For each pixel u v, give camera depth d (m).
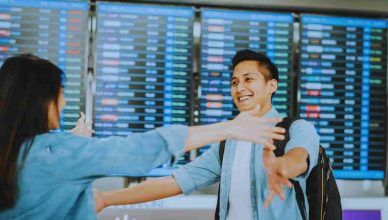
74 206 1.00
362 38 2.53
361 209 2.50
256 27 2.48
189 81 2.43
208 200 2.43
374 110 2.53
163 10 2.42
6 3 2.32
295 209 1.48
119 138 0.95
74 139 0.96
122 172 0.94
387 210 2.52
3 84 0.98
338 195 1.59
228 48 2.46
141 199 1.62
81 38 2.37
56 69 1.04
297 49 2.51
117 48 2.40
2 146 0.95
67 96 2.36
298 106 2.49
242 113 0.97
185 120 2.43
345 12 2.54
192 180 1.66
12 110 0.96
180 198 2.42
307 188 1.55
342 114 2.51
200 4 2.46
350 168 2.52
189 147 0.93
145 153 0.92
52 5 2.35
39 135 0.98
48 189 0.95
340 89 2.52
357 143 2.52
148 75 2.41
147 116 2.41
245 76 1.62
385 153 2.54
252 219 1.51
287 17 2.50
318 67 2.51
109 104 2.40
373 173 2.53
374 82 2.54
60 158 0.93
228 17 2.46
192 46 2.43
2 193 0.94
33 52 2.34
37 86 0.99
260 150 1.53
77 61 2.37
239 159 1.58
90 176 0.95
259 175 1.50
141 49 2.41
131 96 2.40
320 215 1.53
